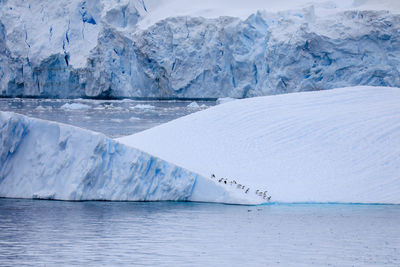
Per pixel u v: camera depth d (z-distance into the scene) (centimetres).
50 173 6203
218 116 8719
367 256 4128
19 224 5022
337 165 7050
